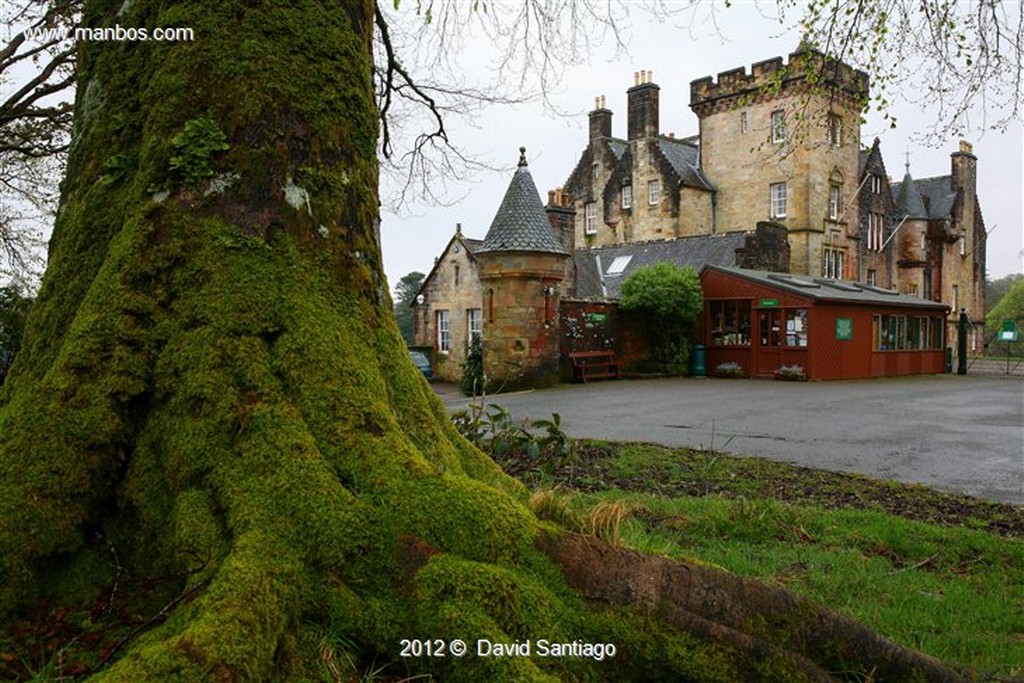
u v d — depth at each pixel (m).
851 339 26.25
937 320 32.00
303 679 1.97
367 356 2.81
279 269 2.74
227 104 2.82
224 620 1.85
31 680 1.95
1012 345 60.88
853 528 5.70
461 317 28.05
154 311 2.65
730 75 39.72
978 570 4.93
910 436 11.30
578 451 8.99
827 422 13.04
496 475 3.44
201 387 2.50
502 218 22.25
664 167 40.78
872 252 45.00
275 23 2.96
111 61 3.09
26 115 11.29
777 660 2.34
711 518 5.80
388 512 2.32
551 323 22.28
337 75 3.07
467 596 2.19
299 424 2.47
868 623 3.84
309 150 2.94
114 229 2.85
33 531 2.29
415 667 2.13
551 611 2.27
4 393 2.84
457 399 18.72
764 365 25.75
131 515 2.50
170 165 2.76
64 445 2.43
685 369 26.81
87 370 2.54
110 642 2.14
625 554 2.50
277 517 2.24
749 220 39.38
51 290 2.89
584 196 46.09
